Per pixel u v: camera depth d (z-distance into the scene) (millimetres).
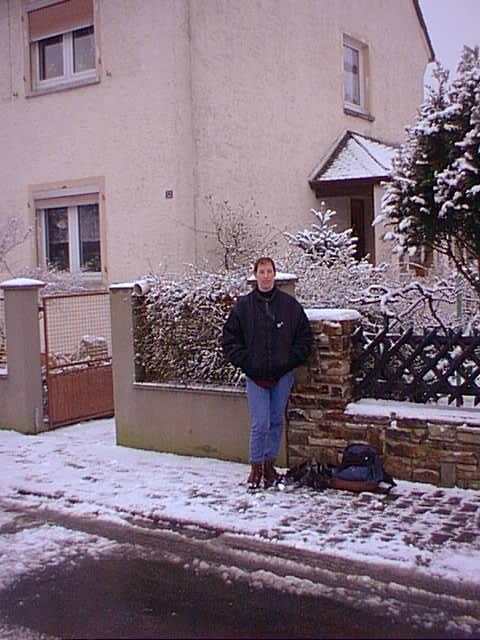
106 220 12969
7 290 9445
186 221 12180
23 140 14000
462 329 6965
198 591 4895
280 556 5398
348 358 7078
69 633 4359
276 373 6758
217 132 12633
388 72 17594
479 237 7277
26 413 9375
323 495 6547
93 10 12945
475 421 6457
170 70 12148
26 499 6926
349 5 16109
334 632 4301
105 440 8938
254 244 12695
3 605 4758
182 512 6234
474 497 6352
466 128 7188
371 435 6898
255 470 6848
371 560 5172
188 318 8016
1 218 14414
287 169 14125
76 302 9938
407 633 4273
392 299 7664
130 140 12633
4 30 14141
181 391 8016
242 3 13141
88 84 13047
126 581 5086
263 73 13602
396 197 7520
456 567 5020
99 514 6422
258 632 4312
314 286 8281
